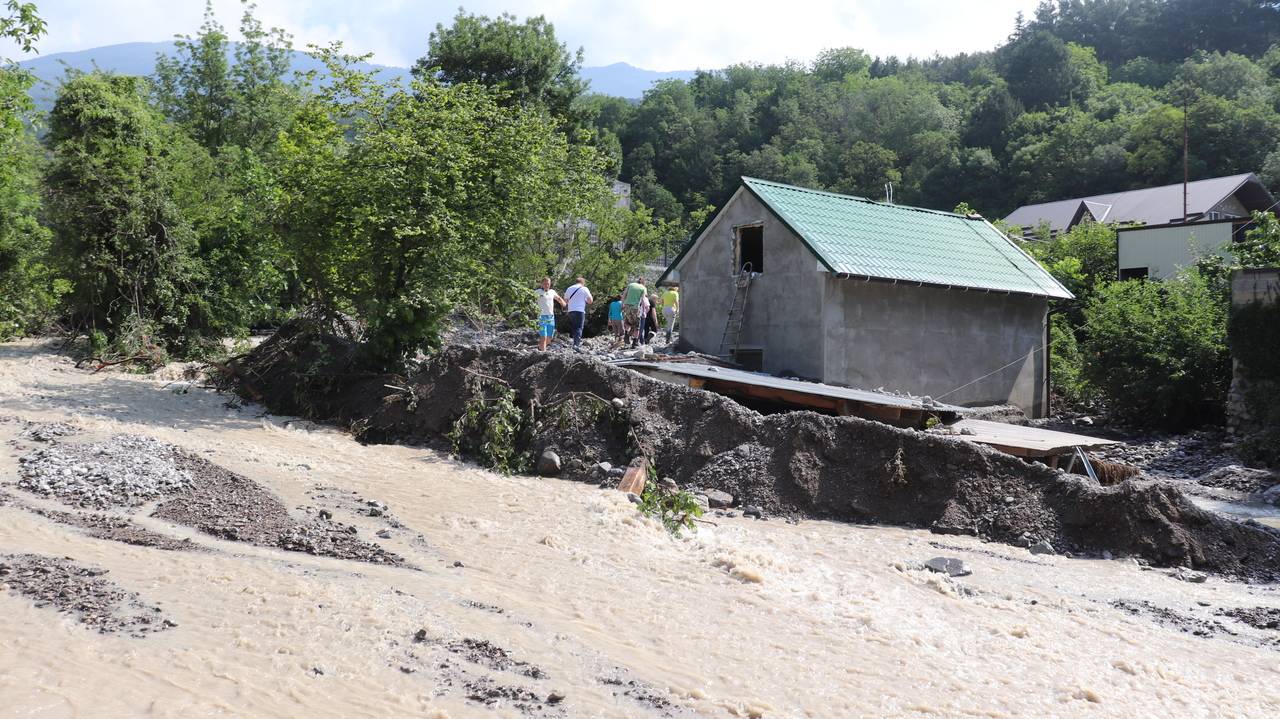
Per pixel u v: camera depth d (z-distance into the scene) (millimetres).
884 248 21469
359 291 17422
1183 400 21125
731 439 12266
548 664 5484
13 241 23969
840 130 112125
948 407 16328
